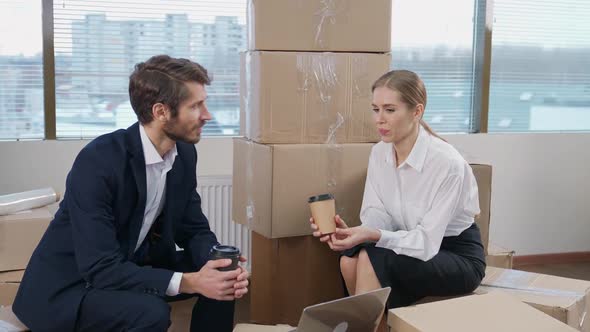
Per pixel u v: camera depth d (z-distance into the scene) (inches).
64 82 123.6
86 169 68.7
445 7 145.6
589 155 155.4
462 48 147.6
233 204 103.7
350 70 94.5
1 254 93.2
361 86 95.4
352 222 96.7
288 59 91.2
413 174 85.4
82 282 70.4
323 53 93.1
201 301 76.3
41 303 69.2
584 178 155.7
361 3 94.3
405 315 63.6
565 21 153.8
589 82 157.6
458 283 82.8
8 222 92.7
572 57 155.6
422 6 144.1
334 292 97.5
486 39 146.6
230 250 68.9
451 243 86.4
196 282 67.9
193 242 80.7
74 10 122.6
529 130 154.6
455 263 82.7
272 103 91.4
